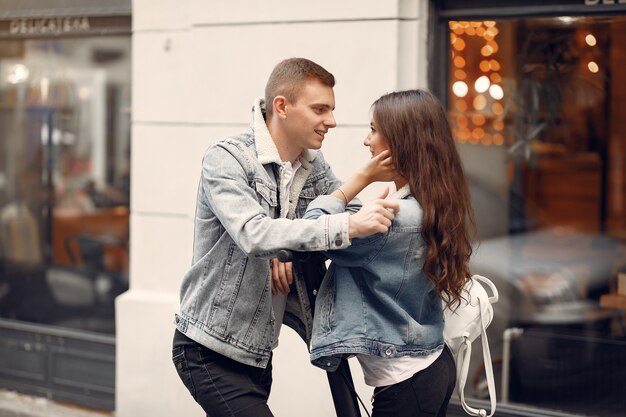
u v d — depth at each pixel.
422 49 6.00
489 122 6.00
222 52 6.48
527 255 5.98
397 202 3.54
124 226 7.70
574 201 5.85
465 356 3.97
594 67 5.73
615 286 5.77
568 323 5.89
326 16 6.10
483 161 6.03
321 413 6.19
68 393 7.76
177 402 6.75
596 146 5.77
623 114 5.68
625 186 5.71
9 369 8.07
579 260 5.85
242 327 3.87
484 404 6.00
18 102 8.13
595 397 5.84
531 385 5.98
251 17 6.36
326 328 3.66
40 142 8.06
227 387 3.89
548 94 5.86
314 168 4.11
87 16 7.52
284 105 3.80
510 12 5.85
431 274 3.57
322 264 4.01
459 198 3.62
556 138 5.86
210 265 3.88
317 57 6.15
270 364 4.14
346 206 3.98
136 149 6.95
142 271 6.95
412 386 3.66
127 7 7.29
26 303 8.16
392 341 3.60
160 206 6.86
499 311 6.04
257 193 3.79
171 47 6.80
